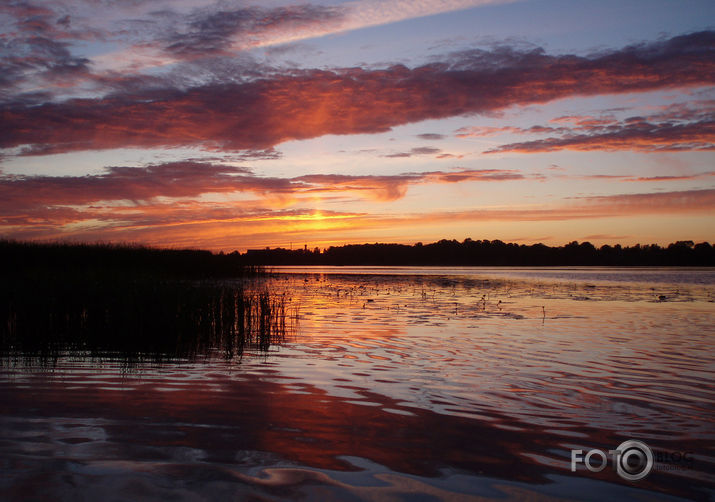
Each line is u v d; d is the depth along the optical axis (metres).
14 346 11.34
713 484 4.63
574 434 5.77
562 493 4.46
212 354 10.27
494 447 5.39
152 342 11.77
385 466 4.92
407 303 19.95
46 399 6.97
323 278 39.47
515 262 98.44
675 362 9.22
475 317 15.55
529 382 7.84
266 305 13.87
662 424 6.08
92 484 4.46
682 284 33.03
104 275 18.44
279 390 7.42
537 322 14.38
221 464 4.91
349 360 9.43
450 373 8.39
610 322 14.41
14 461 4.91
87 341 12.01
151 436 5.59
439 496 4.37
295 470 4.80
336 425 5.98
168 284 15.73
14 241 25.41
